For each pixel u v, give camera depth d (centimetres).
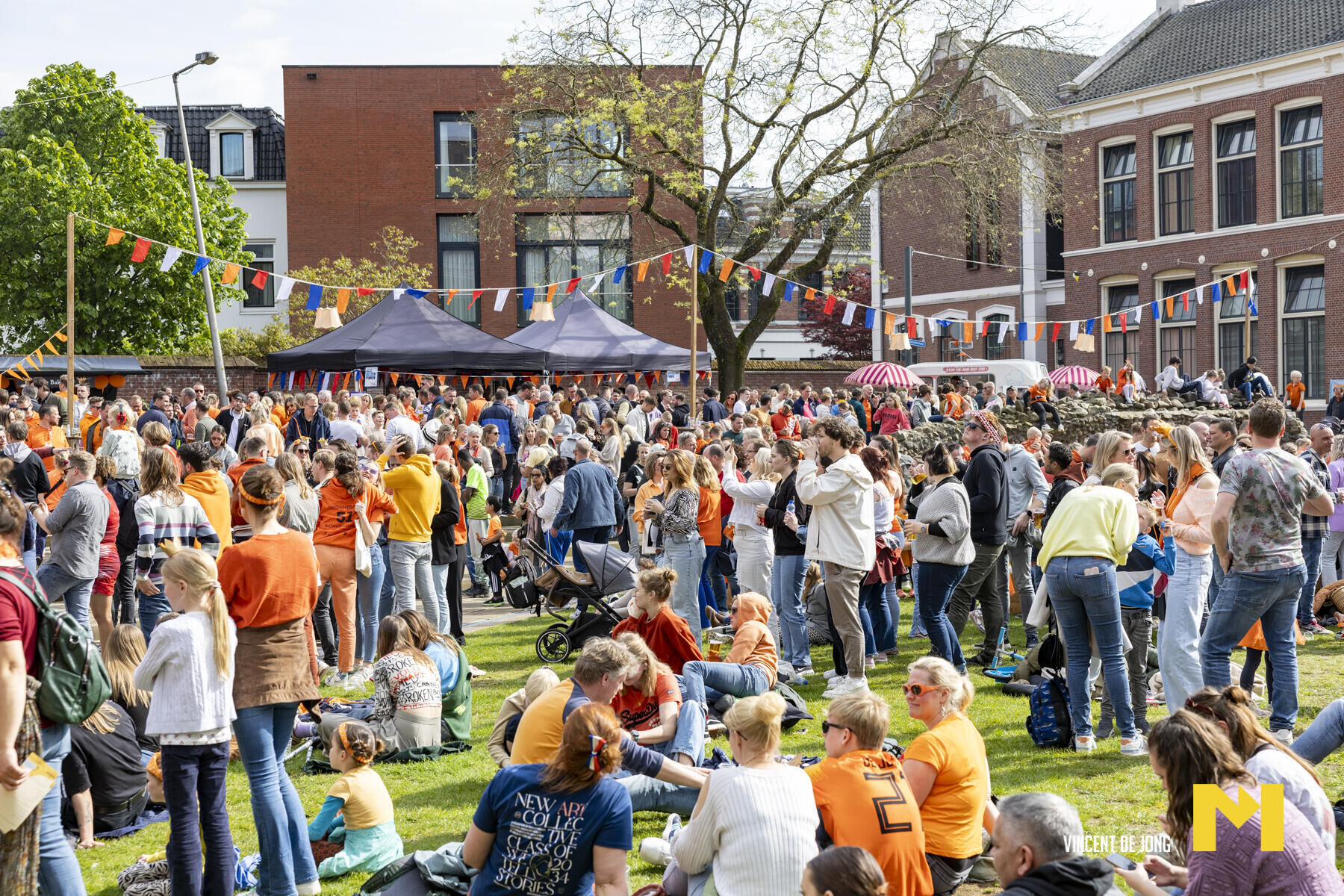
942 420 1812
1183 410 2123
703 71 2314
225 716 444
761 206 2472
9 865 387
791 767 407
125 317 2964
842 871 311
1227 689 412
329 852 520
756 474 914
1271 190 2709
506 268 3206
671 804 541
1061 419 1989
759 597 695
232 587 464
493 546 1200
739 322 5047
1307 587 917
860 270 4550
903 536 895
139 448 930
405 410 1627
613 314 3203
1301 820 342
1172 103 2888
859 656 758
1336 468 943
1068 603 638
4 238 2864
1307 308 2673
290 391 2109
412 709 661
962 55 2306
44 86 3030
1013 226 3297
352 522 823
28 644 394
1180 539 638
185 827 440
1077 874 314
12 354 2889
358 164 3212
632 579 895
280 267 3603
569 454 1445
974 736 452
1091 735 642
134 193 3011
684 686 628
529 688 595
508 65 2403
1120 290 3073
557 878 363
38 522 961
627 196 2561
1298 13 2761
